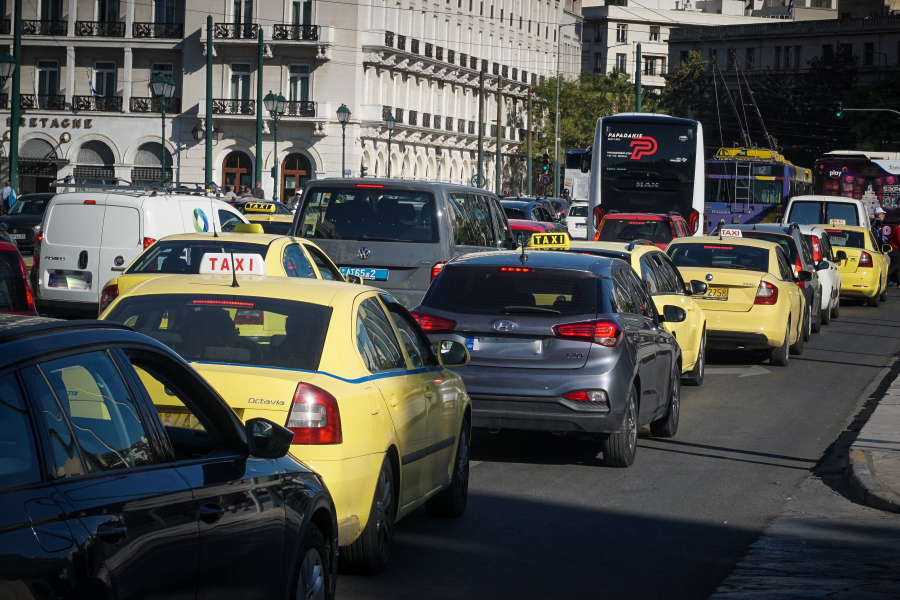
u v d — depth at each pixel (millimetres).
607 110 160125
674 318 20672
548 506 15102
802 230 45250
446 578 11578
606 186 54062
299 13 118062
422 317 17406
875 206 78438
